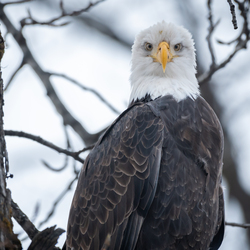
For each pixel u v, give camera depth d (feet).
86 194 33.73
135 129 33.73
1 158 25.91
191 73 40.14
